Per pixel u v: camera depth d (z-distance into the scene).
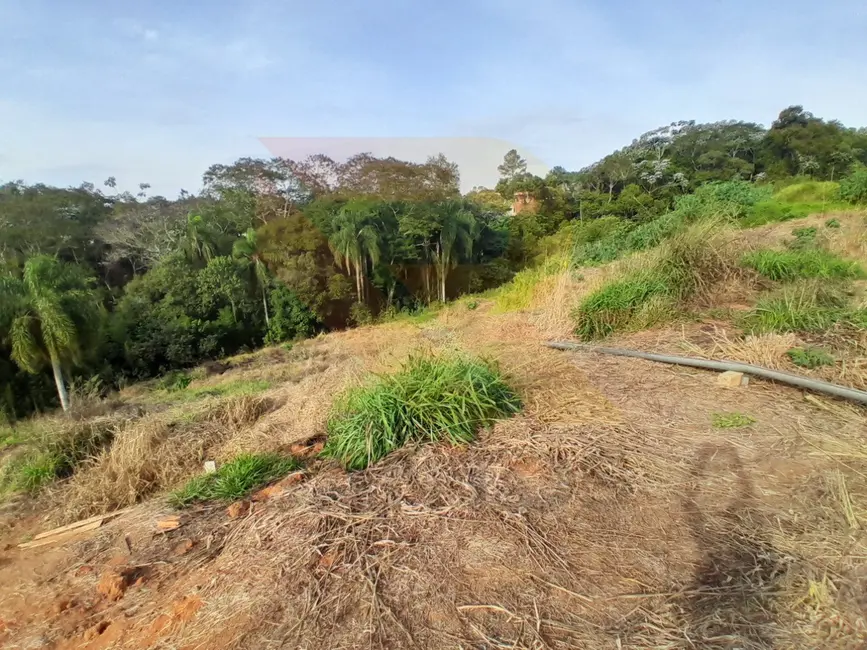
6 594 1.87
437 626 1.20
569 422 2.26
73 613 1.60
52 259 12.35
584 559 1.38
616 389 2.68
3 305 11.16
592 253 7.66
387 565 1.44
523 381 2.79
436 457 2.04
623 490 1.70
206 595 1.48
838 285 3.76
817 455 1.82
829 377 2.45
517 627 1.17
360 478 1.97
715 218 4.75
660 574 1.30
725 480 1.72
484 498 1.73
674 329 3.58
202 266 18.38
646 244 6.12
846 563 1.25
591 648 1.09
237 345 17.81
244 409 4.07
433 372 2.53
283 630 1.25
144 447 3.34
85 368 13.27
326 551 1.54
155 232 24.45
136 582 1.70
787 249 4.96
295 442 2.85
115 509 2.88
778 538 1.38
